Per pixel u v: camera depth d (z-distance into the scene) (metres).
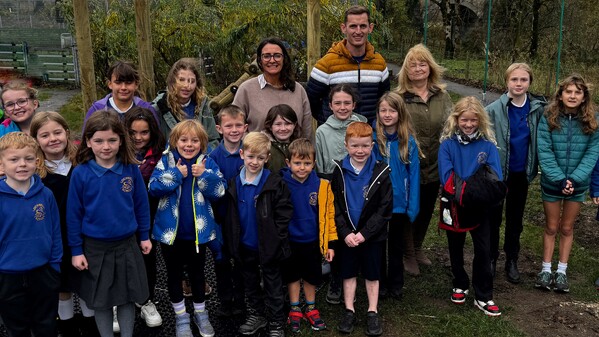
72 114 10.44
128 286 3.03
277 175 3.29
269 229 3.19
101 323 3.05
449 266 4.32
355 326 3.47
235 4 8.91
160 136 3.41
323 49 9.03
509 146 3.91
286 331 3.39
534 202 5.80
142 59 5.00
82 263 2.96
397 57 19.31
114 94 3.57
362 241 3.33
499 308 3.69
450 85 14.84
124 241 3.03
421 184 4.04
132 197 3.06
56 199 3.07
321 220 3.36
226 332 3.38
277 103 3.85
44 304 2.94
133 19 9.01
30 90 3.34
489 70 14.75
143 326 3.45
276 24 8.73
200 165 3.17
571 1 14.02
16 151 2.72
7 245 2.80
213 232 3.29
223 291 3.49
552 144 3.86
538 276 4.02
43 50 15.78
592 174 3.94
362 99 4.03
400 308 3.69
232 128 3.40
